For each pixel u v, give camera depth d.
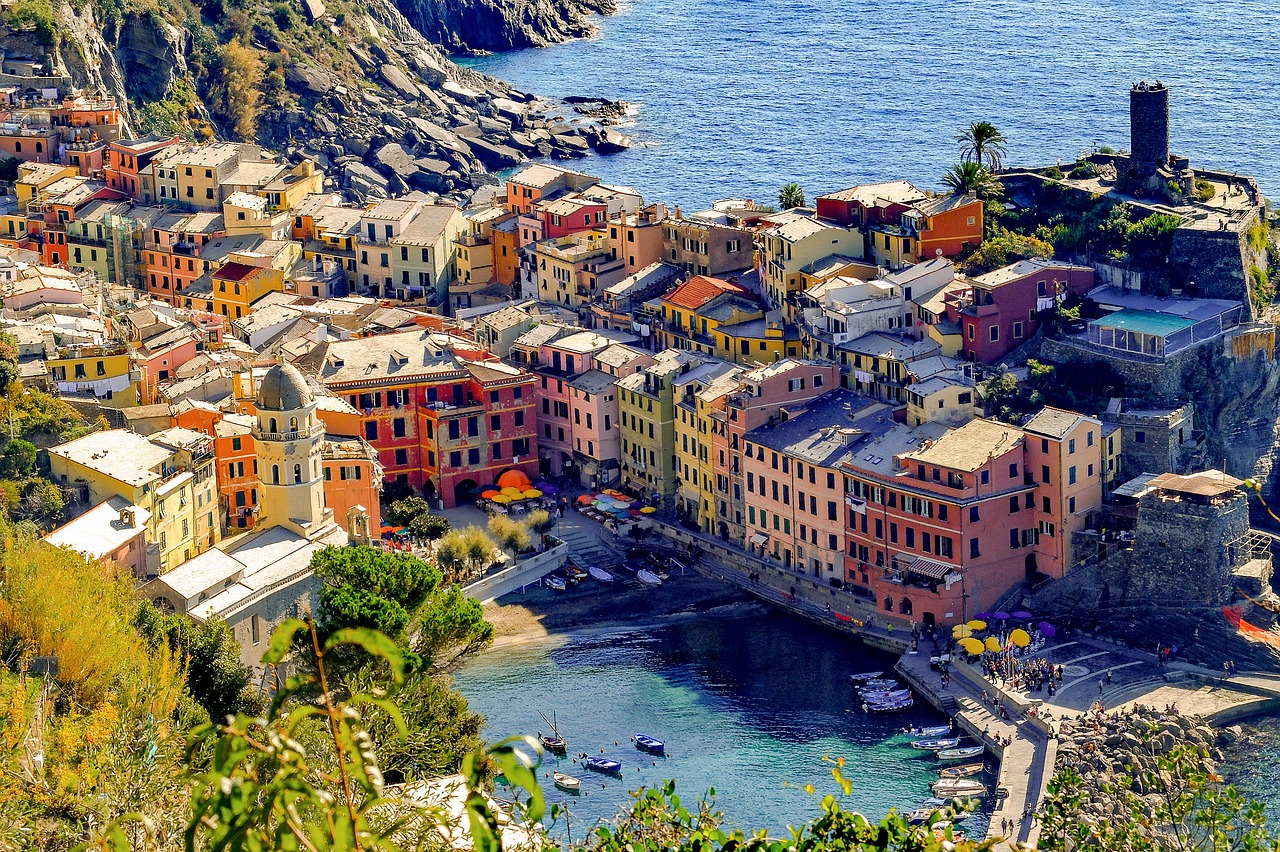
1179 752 119.50
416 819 87.56
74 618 153.38
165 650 147.62
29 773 119.25
